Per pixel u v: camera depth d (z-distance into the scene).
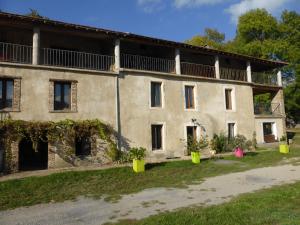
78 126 15.52
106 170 13.93
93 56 18.09
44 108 14.95
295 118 39.91
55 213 8.23
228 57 23.75
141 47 21.25
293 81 36.34
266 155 19.20
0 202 9.41
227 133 22.33
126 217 7.61
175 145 19.38
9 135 13.87
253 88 25.56
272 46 34.31
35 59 15.02
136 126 17.75
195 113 20.70
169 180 12.45
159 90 19.42
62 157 15.01
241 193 9.68
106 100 16.81
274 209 7.30
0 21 14.64
